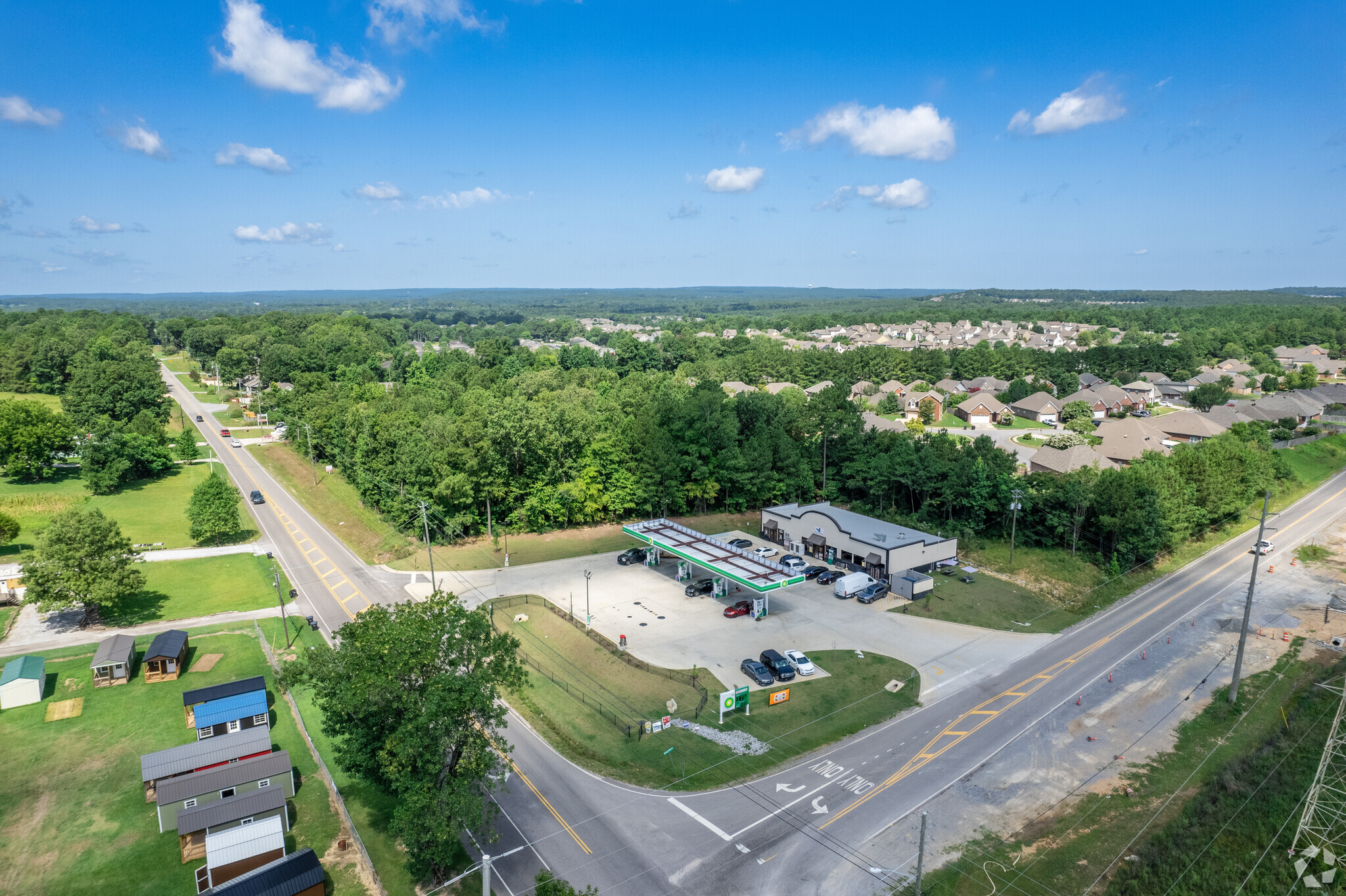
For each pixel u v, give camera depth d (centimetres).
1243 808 3841
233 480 11600
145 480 11219
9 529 7538
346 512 9938
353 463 11000
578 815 3906
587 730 4775
